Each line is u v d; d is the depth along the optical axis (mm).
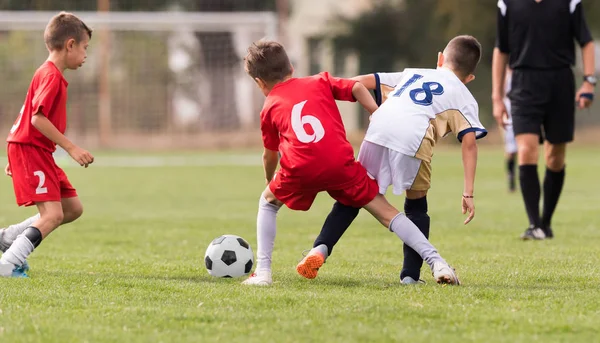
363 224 27812
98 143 87375
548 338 10477
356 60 102938
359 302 12625
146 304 12617
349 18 100938
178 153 79375
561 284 14828
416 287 14133
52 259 19141
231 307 12305
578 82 89062
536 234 22859
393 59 101062
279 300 12828
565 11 22234
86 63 88938
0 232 16562
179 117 94125
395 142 14250
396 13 98875
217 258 15797
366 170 14586
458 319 11469
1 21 72625
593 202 35188
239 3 99188
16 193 15680
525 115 22734
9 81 84688
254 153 79125
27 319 11500
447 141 92125
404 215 14508
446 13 95688
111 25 79500
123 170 59562
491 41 94750
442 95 14586
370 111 14648
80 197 40031
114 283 14586
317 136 13883
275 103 14266
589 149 82750
